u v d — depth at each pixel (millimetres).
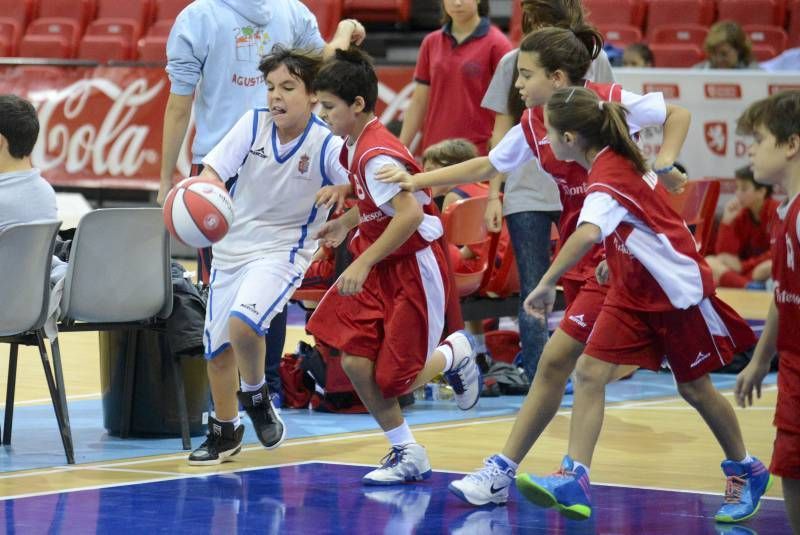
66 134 31578
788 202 8391
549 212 15992
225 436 12547
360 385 11516
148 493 10969
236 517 10125
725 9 31719
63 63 31797
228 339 12344
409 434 11711
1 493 10922
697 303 10008
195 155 14922
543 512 10492
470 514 10375
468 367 12438
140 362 13828
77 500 10648
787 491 8516
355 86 11219
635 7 32406
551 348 10664
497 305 17875
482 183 18109
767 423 14953
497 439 13867
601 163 9984
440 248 11648
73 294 12719
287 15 15023
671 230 10039
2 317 11969
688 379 10305
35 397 16547
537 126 11070
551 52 11008
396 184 10930
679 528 9992
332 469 12188
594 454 13094
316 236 11766
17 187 12570
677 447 13539
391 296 11359
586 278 12141
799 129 8344
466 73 18359
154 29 34250
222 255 12484
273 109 12117
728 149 27172
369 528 9836
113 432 14000
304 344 16359
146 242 12922
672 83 26812
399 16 33938
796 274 8312
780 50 30703
